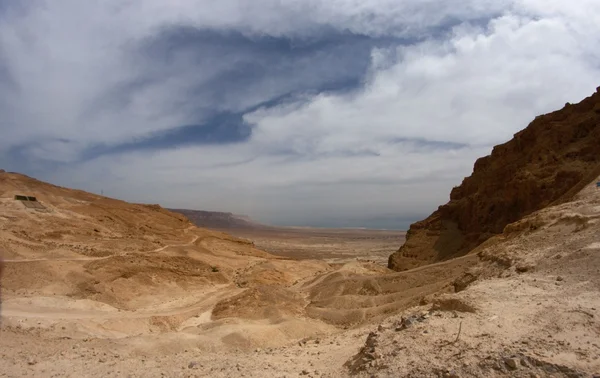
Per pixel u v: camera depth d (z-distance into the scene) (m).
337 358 15.48
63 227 71.44
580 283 15.77
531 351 9.76
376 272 63.53
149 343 26.47
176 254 74.50
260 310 44.34
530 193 55.12
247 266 80.88
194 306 50.31
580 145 54.50
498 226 58.84
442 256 66.56
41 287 45.59
